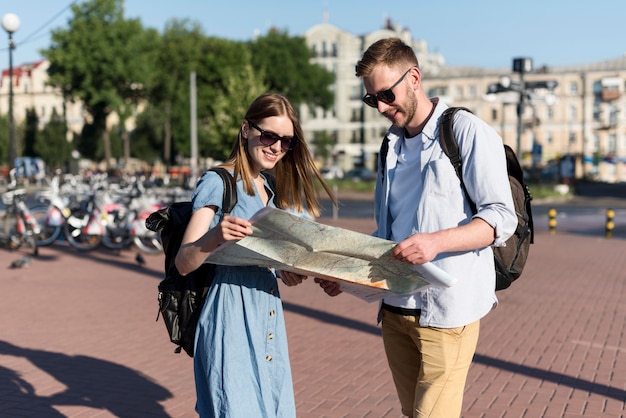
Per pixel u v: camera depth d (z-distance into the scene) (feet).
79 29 192.75
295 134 10.09
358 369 19.76
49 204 51.24
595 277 38.81
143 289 32.60
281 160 10.51
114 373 19.10
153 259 42.39
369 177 210.38
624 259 46.91
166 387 17.92
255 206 9.84
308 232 8.49
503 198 9.19
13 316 26.40
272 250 8.89
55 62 195.21
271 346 9.96
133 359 20.56
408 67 9.70
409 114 9.82
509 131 275.39
